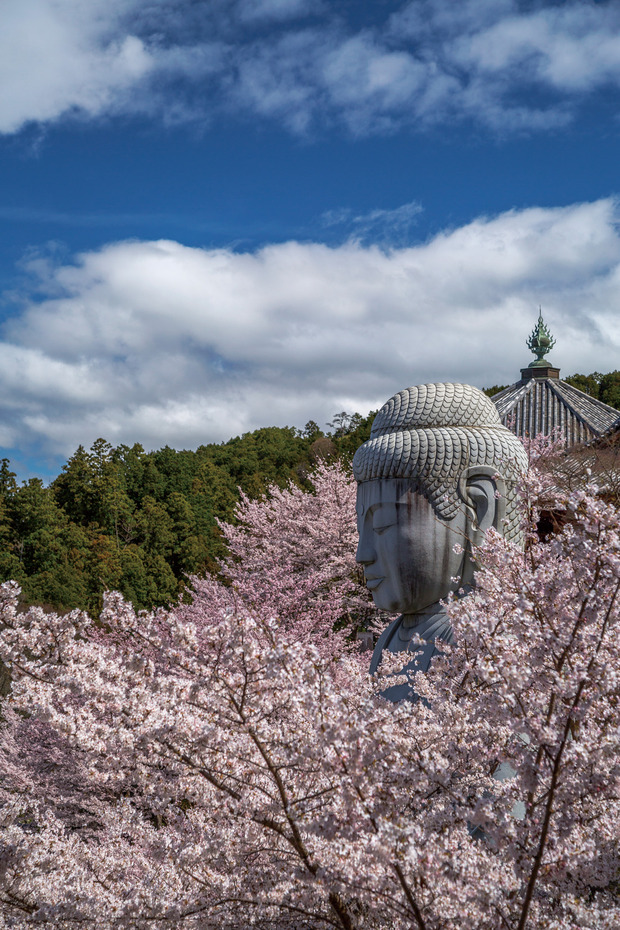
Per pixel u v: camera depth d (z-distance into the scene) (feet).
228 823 9.71
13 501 151.74
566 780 8.48
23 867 10.18
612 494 19.60
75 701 10.41
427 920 8.46
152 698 8.74
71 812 29.04
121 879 10.85
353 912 9.81
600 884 9.07
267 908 9.50
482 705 9.35
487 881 7.97
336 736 7.68
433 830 8.69
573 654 8.67
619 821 8.96
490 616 9.88
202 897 9.50
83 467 185.26
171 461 202.69
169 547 152.35
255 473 197.77
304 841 8.80
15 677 9.25
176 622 8.64
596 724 9.36
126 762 9.61
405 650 15.78
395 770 8.06
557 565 10.06
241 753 9.07
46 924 9.70
